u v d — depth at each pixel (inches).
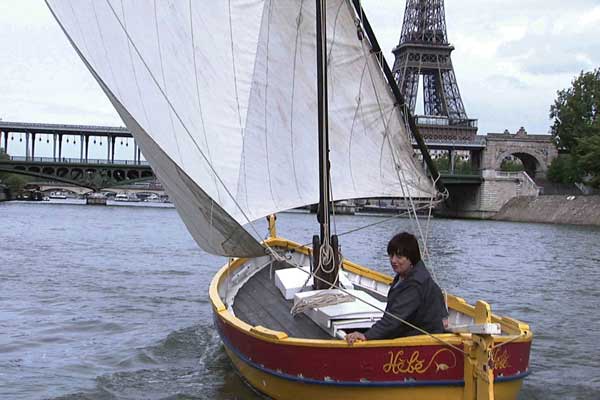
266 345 364.5
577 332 697.0
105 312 770.8
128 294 908.6
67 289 946.7
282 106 468.1
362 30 442.6
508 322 364.2
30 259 1327.5
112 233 2166.6
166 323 708.0
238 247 435.8
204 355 563.2
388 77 446.0
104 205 5216.5
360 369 322.7
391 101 453.4
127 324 700.7
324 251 436.8
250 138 459.5
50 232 2138.3
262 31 458.3
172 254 1489.9
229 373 498.6
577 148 4072.3
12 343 611.2
